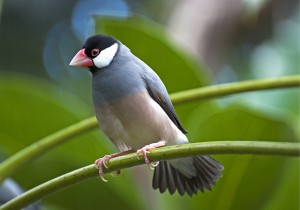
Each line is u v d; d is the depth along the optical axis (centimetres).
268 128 308
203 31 328
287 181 308
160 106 308
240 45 352
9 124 311
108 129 308
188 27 328
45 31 409
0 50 404
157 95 308
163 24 342
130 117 307
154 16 356
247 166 308
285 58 331
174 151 295
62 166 311
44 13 408
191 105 312
